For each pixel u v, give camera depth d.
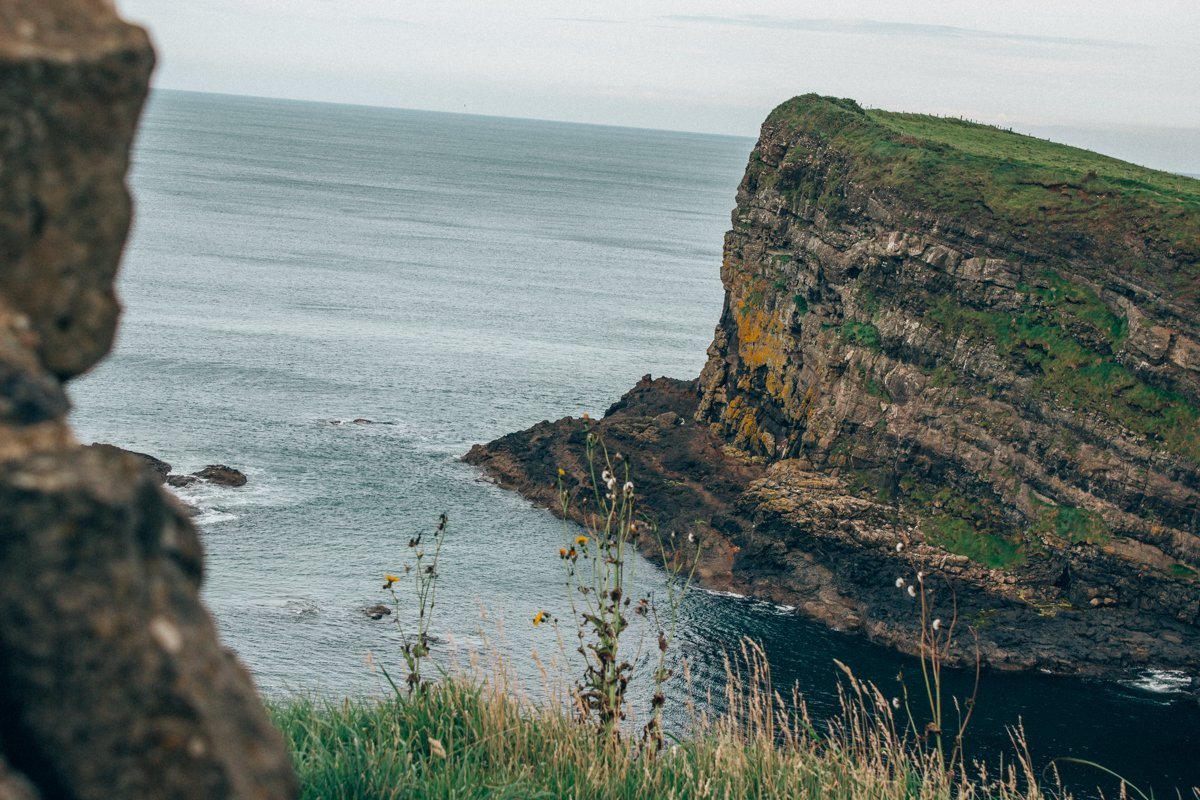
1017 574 51.94
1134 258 53.66
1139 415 51.44
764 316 69.06
